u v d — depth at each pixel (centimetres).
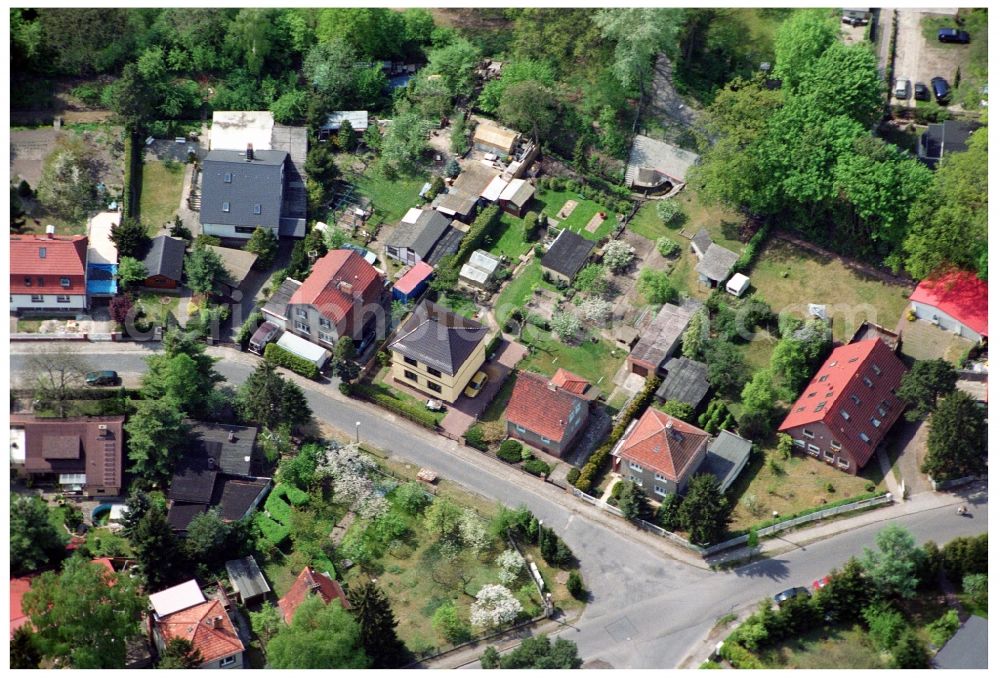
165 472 17188
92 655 14875
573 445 17850
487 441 17888
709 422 17762
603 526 16988
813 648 15588
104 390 17800
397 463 17662
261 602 16262
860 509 16950
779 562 16488
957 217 17912
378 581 16462
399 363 18288
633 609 16138
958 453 16812
